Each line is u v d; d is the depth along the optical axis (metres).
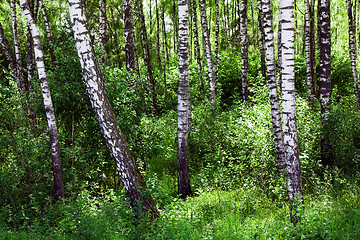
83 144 8.05
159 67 23.19
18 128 7.64
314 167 8.02
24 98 8.34
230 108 14.48
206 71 18.20
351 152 7.95
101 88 6.02
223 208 6.37
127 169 6.00
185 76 8.12
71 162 7.69
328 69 8.82
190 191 8.32
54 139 6.79
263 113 8.98
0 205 6.71
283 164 6.91
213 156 8.93
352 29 12.17
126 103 8.39
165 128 10.02
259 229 4.89
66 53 7.99
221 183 7.88
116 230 4.81
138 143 8.65
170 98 16.34
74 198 6.93
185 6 7.89
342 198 6.20
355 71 12.27
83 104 8.12
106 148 8.12
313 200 6.46
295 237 4.61
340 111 8.41
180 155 8.24
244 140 8.31
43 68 6.68
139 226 5.18
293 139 4.94
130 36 10.30
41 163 7.40
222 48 27.91
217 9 16.52
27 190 7.09
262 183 7.38
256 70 17.97
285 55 4.87
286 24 4.82
